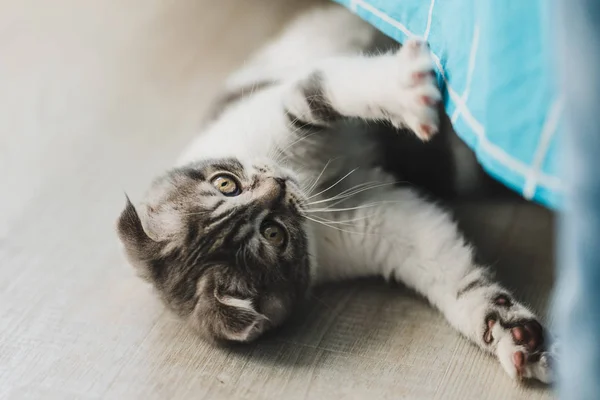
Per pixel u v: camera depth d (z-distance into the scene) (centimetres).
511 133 42
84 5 78
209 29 73
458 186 57
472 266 51
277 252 51
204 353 51
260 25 72
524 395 47
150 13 76
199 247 50
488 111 42
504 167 43
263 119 54
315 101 52
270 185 51
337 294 54
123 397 49
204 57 70
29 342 52
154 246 51
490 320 48
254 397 49
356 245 54
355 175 56
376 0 51
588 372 36
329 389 48
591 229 35
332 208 55
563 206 39
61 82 70
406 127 49
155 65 71
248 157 52
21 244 58
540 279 52
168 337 52
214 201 51
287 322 53
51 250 58
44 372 51
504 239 55
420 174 57
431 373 48
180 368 50
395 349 50
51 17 77
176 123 65
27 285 56
